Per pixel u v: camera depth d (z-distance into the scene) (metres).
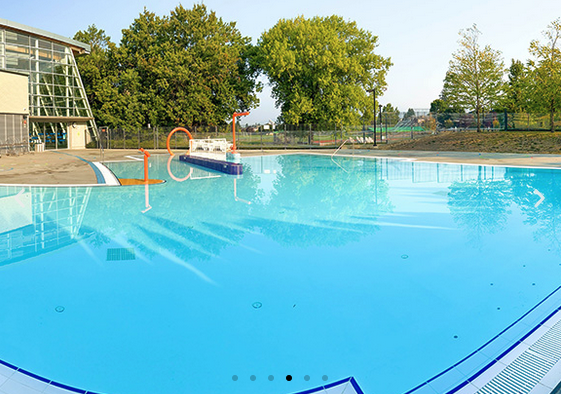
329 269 5.62
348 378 3.12
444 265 5.71
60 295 4.85
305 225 8.30
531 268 5.51
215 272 5.58
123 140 42.66
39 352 3.57
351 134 42.78
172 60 44.97
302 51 40.16
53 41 39.34
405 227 8.05
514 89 41.09
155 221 8.78
